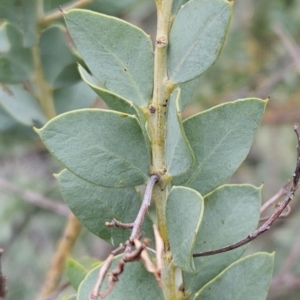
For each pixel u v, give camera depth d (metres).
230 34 0.54
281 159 0.57
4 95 0.26
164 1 0.16
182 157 0.15
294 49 0.46
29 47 0.25
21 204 0.49
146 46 0.17
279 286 0.41
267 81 0.51
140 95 0.17
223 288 0.17
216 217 0.17
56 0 0.25
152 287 0.16
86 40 0.17
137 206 0.17
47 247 0.59
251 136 0.17
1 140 0.39
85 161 0.16
